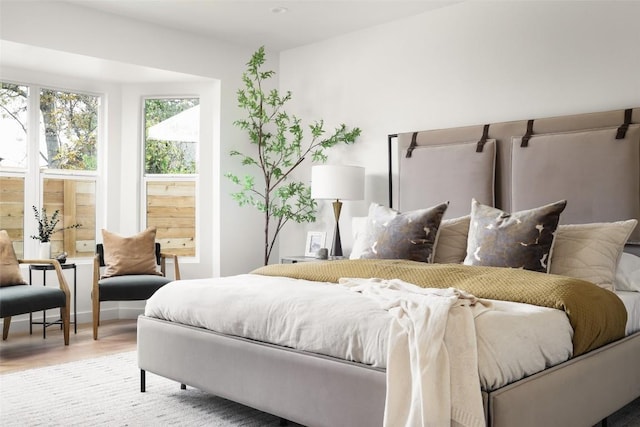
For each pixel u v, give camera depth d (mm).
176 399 3006
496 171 3998
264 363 2445
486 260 3090
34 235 4992
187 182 5547
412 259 3389
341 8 4473
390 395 1908
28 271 4891
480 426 1751
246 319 2572
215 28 4957
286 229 5629
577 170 3566
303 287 2670
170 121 5551
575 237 3090
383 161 4781
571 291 2389
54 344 4273
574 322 2291
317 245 5086
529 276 2574
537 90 3904
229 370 2611
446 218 4176
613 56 3572
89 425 2604
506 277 2596
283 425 2619
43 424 2611
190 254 5539
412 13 4551
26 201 4961
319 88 5281
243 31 5027
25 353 3990
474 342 1865
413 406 1822
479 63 4199
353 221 4324
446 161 4199
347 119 5059
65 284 4250
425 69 4516
